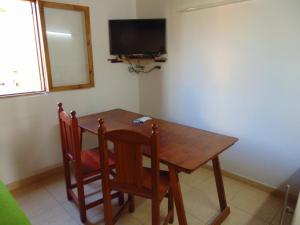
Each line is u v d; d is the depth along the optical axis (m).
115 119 2.40
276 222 1.96
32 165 2.58
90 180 1.99
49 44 2.54
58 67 2.66
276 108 2.18
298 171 2.15
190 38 2.69
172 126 2.15
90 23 2.82
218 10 2.39
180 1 2.70
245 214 2.06
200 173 2.75
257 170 2.42
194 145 1.72
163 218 2.02
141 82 3.43
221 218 1.94
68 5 2.58
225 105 2.54
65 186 2.51
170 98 3.08
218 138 1.86
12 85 2.50
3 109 2.30
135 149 1.44
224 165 2.67
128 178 1.54
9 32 2.38
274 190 2.32
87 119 2.40
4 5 2.30
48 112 2.62
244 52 2.28
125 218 2.02
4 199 1.40
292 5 1.93
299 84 2.00
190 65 2.76
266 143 2.31
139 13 3.22
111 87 3.18
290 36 1.98
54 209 2.14
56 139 2.72
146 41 2.96
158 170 1.42
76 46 2.77
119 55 3.03
